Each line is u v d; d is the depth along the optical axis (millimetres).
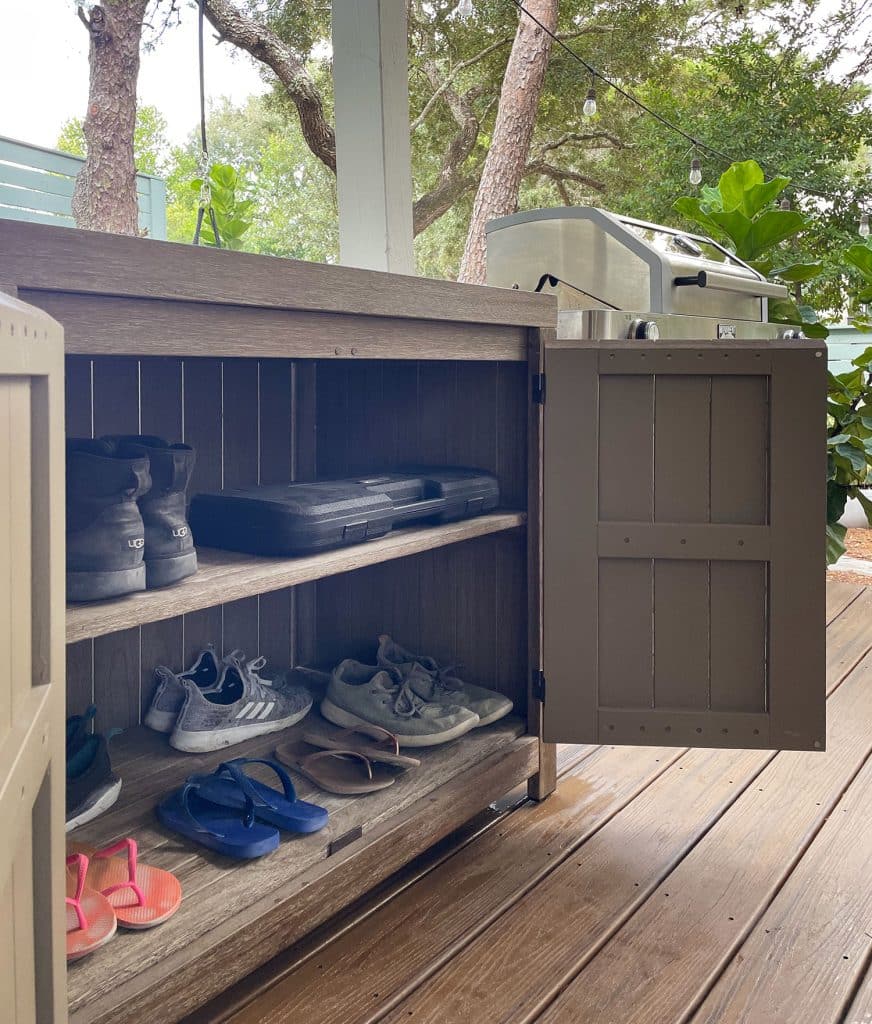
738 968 1217
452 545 1820
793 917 1336
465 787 1468
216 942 1043
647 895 1390
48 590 625
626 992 1163
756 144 10148
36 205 2623
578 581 1502
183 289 983
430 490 1589
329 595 2010
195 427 1770
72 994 923
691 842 1556
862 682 2408
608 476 1488
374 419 1935
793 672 1479
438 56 9750
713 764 1887
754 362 1454
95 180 2484
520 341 1635
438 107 9820
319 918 1188
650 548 1486
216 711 1540
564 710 1520
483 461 1796
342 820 1310
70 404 1550
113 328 929
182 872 1162
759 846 1545
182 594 1054
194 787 1315
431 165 9906
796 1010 1135
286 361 1938
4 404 508
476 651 1811
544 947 1256
